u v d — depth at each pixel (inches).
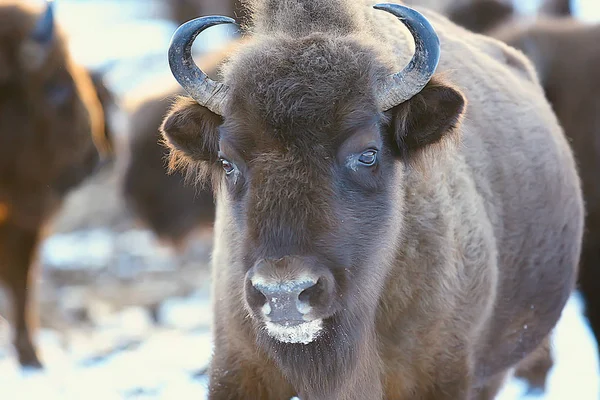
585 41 1307.8
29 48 1432.1
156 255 1959.9
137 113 1776.6
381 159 651.5
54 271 1850.4
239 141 625.0
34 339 1389.0
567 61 1294.3
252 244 606.5
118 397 1148.5
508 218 791.1
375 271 657.0
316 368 649.0
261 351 679.1
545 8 1932.8
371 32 717.3
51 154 1471.5
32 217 1455.5
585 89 1272.1
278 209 601.3
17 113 1437.0
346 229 624.4
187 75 665.6
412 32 642.2
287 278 585.6
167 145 721.0
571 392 1148.5
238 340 692.1
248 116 620.7
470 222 723.4
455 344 716.7
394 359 705.0
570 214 877.8
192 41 663.1
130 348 1412.4
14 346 1378.0
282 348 651.5
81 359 1357.0
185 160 721.0
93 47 2866.6
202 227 1763.0
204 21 657.6
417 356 705.0
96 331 1539.1
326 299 602.9
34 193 1460.4
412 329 696.4
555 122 924.6
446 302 700.7
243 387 708.7
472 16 1598.2
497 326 802.8
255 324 661.9
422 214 692.1
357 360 661.3
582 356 1285.7
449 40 822.5
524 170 811.4
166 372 1256.8
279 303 589.3
